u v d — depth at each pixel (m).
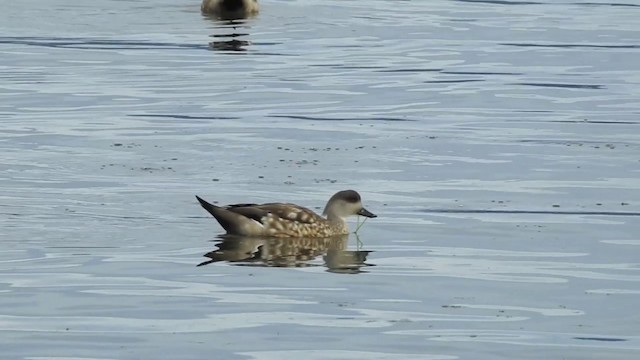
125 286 16.56
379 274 17.22
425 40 37.53
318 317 15.61
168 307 15.87
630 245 18.56
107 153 23.73
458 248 18.39
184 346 14.66
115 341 14.78
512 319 15.62
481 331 15.22
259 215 18.80
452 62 34.19
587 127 26.62
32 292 16.30
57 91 29.84
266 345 14.73
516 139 25.44
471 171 22.78
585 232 19.17
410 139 25.31
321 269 17.42
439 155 23.97
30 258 17.58
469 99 29.58
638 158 23.89
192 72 32.31
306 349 14.62
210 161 23.20
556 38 38.34
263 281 16.88
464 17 42.12
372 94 29.95
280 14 41.34
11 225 18.95
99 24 38.91
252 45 36.09
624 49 36.50
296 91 30.12
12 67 32.81
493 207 20.44
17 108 27.94
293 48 35.81
